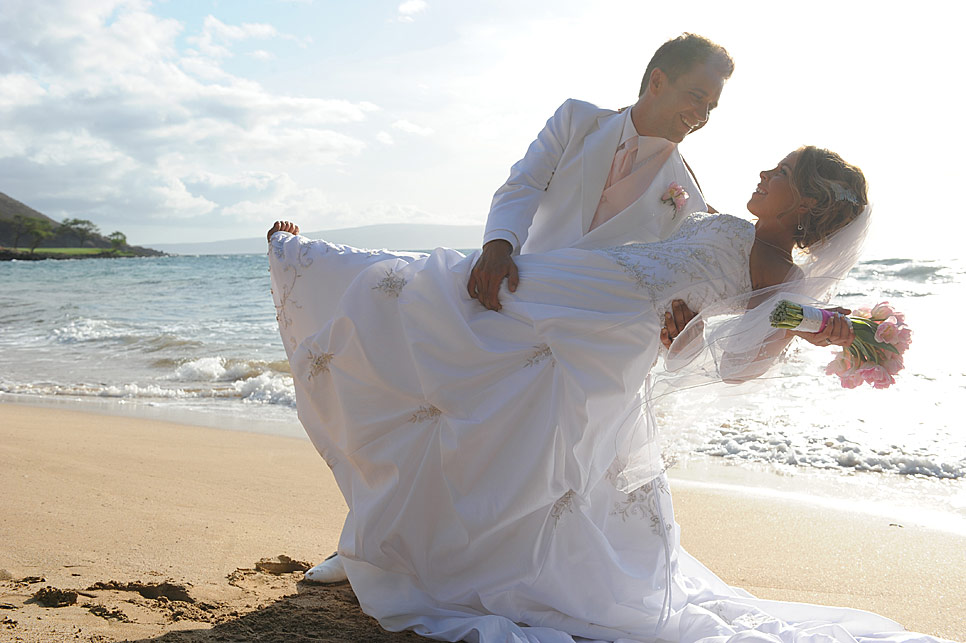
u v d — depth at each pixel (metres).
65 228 159.50
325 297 2.86
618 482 2.63
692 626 2.47
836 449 5.82
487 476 2.48
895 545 3.78
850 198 2.49
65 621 2.29
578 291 2.57
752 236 2.56
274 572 3.11
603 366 2.50
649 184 2.89
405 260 2.77
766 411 6.88
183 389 9.56
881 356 2.50
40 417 7.32
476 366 2.55
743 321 2.46
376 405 2.63
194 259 61.59
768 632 2.41
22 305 21.78
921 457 5.48
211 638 2.24
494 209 2.82
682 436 2.59
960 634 2.74
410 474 2.55
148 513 3.86
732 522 4.25
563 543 2.51
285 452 5.97
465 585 2.51
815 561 3.58
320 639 2.31
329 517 4.07
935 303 14.74
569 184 2.90
